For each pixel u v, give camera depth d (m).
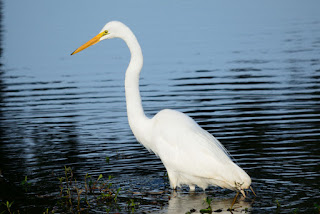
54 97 16.80
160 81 18.14
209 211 8.91
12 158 11.82
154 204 9.41
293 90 16.53
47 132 13.61
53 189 10.13
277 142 12.16
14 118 14.80
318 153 11.41
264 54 21.56
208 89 16.97
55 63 21.22
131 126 10.69
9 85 18.36
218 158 9.48
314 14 29.70
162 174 10.86
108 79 18.70
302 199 9.23
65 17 29.67
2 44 24.39
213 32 25.69
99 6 32.69
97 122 14.38
